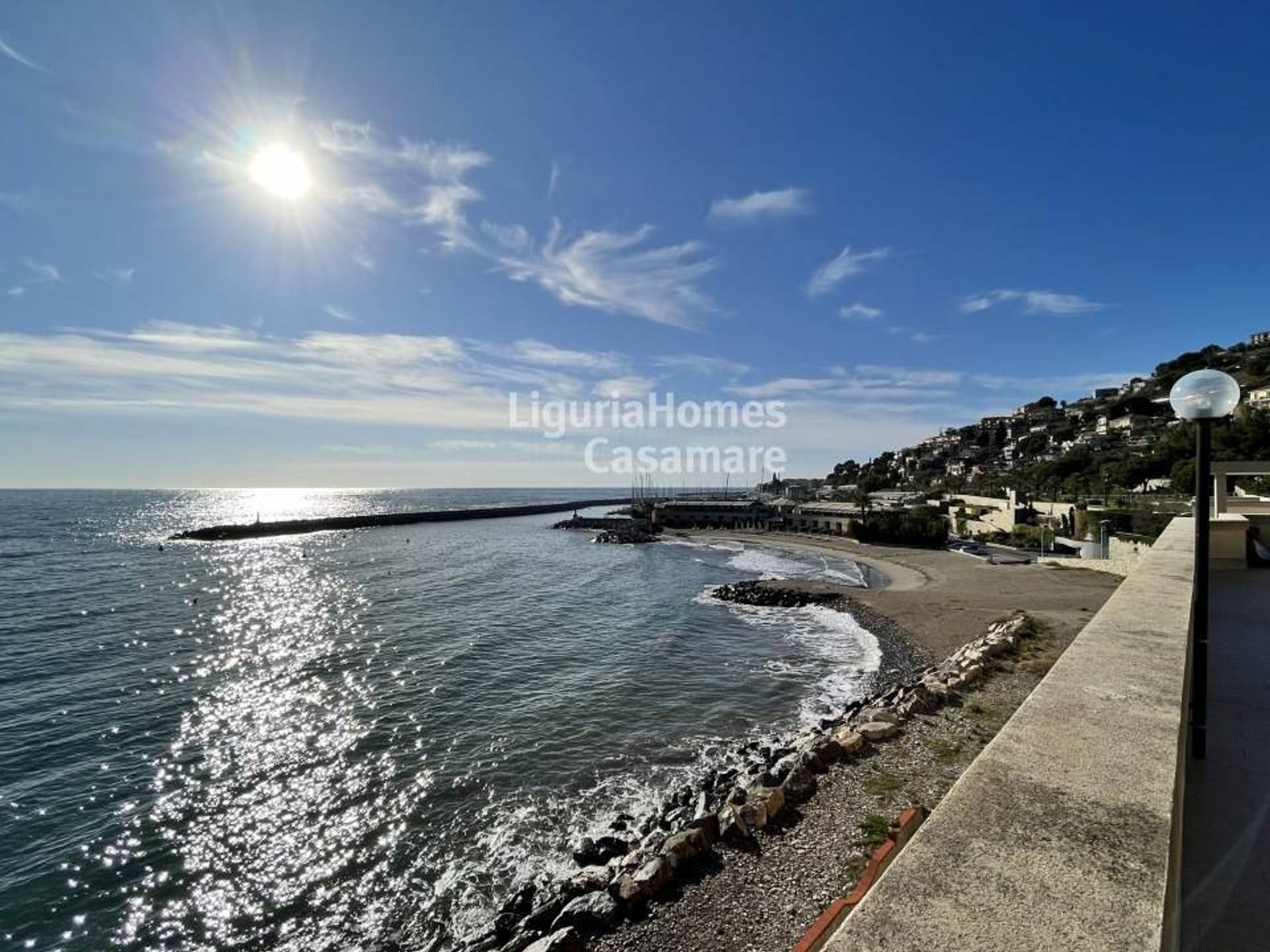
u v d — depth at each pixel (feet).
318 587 125.18
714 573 145.28
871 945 3.36
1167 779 5.06
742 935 19.24
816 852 22.52
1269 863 8.79
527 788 37.91
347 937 26.73
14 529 276.41
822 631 79.00
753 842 23.58
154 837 34.37
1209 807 10.21
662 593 114.62
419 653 72.38
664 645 73.61
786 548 199.21
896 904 3.72
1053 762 5.43
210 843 33.76
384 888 29.55
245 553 192.65
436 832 33.68
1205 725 11.60
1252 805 10.21
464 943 25.45
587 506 536.01
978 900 3.68
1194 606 12.60
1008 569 118.11
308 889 29.86
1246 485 100.01
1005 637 51.96
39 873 31.53
